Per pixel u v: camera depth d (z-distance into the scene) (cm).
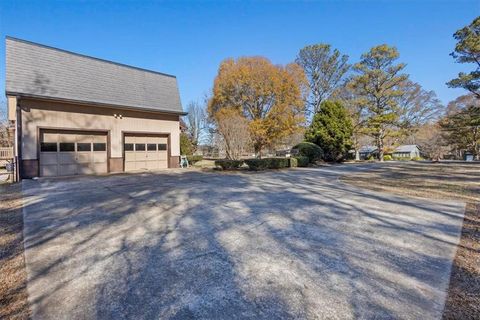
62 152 1299
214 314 221
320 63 3006
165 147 1734
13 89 1127
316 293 252
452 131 2888
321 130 2377
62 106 1291
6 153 1368
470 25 1727
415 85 3108
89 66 1425
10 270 307
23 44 1226
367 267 306
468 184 941
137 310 229
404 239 396
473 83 1772
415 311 223
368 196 727
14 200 698
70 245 382
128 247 373
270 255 341
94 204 643
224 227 458
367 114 2975
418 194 750
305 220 497
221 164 1608
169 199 696
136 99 1555
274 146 2684
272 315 219
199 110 3950
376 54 2808
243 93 2430
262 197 721
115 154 1484
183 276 288
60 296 252
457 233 420
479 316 216
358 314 219
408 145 4472
